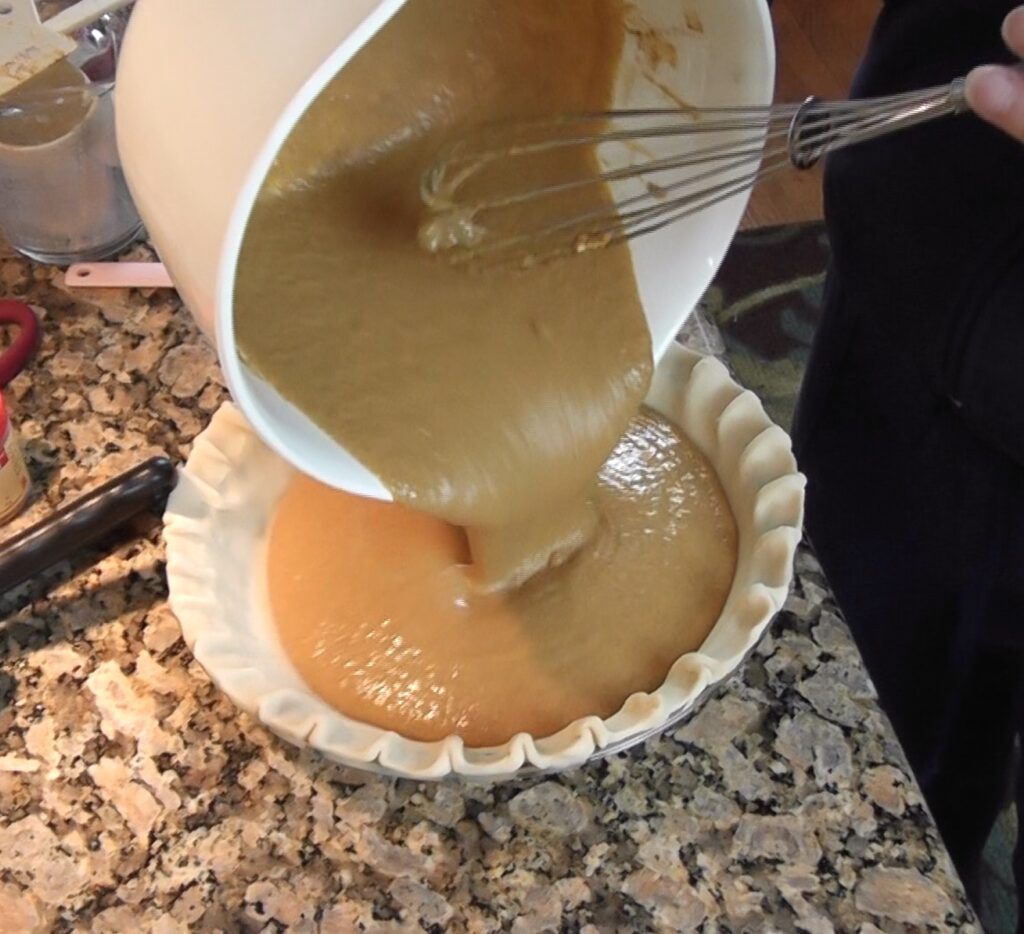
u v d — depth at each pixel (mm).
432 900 590
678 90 576
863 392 895
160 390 822
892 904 579
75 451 788
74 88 803
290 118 406
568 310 631
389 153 556
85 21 777
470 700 675
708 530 744
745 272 1759
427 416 588
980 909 1151
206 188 446
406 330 582
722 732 647
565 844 608
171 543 672
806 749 639
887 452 883
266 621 717
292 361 550
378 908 587
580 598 713
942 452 813
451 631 702
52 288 890
